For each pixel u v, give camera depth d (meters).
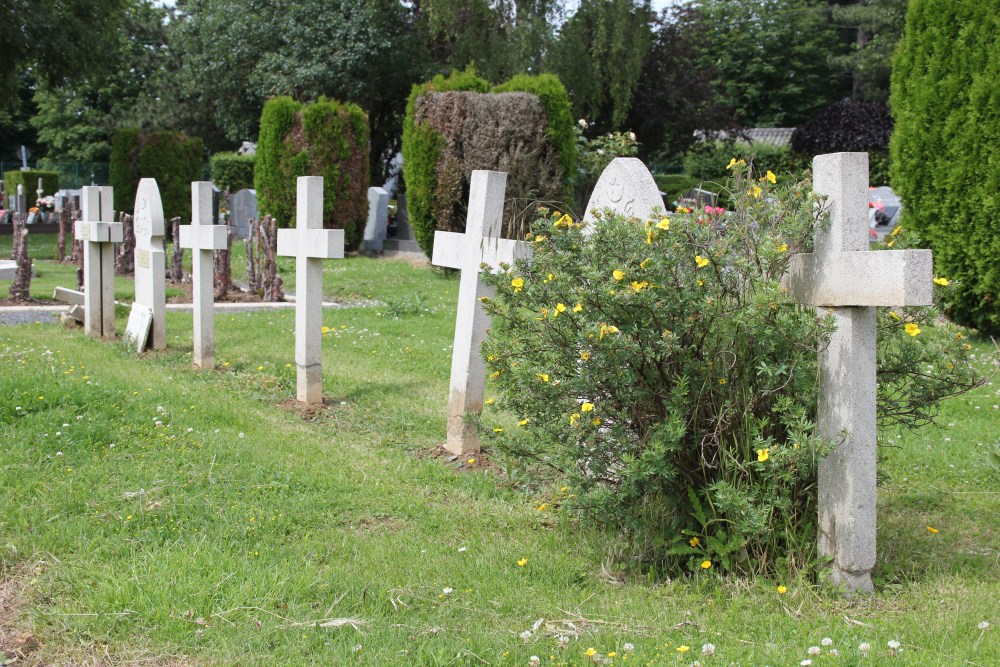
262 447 6.24
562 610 3.95
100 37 29.59
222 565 4.21
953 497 5.49
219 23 32.81
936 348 4.45
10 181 37.38
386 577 4.22
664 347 4.08
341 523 5.00
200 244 9.15
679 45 32.59
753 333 4.08
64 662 3.44
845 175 3.89
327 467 5.94
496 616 3.88
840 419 3.98
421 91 17.41
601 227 4.33
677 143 35.06
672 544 4.36
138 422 6.38
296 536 4.75
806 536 4.20
